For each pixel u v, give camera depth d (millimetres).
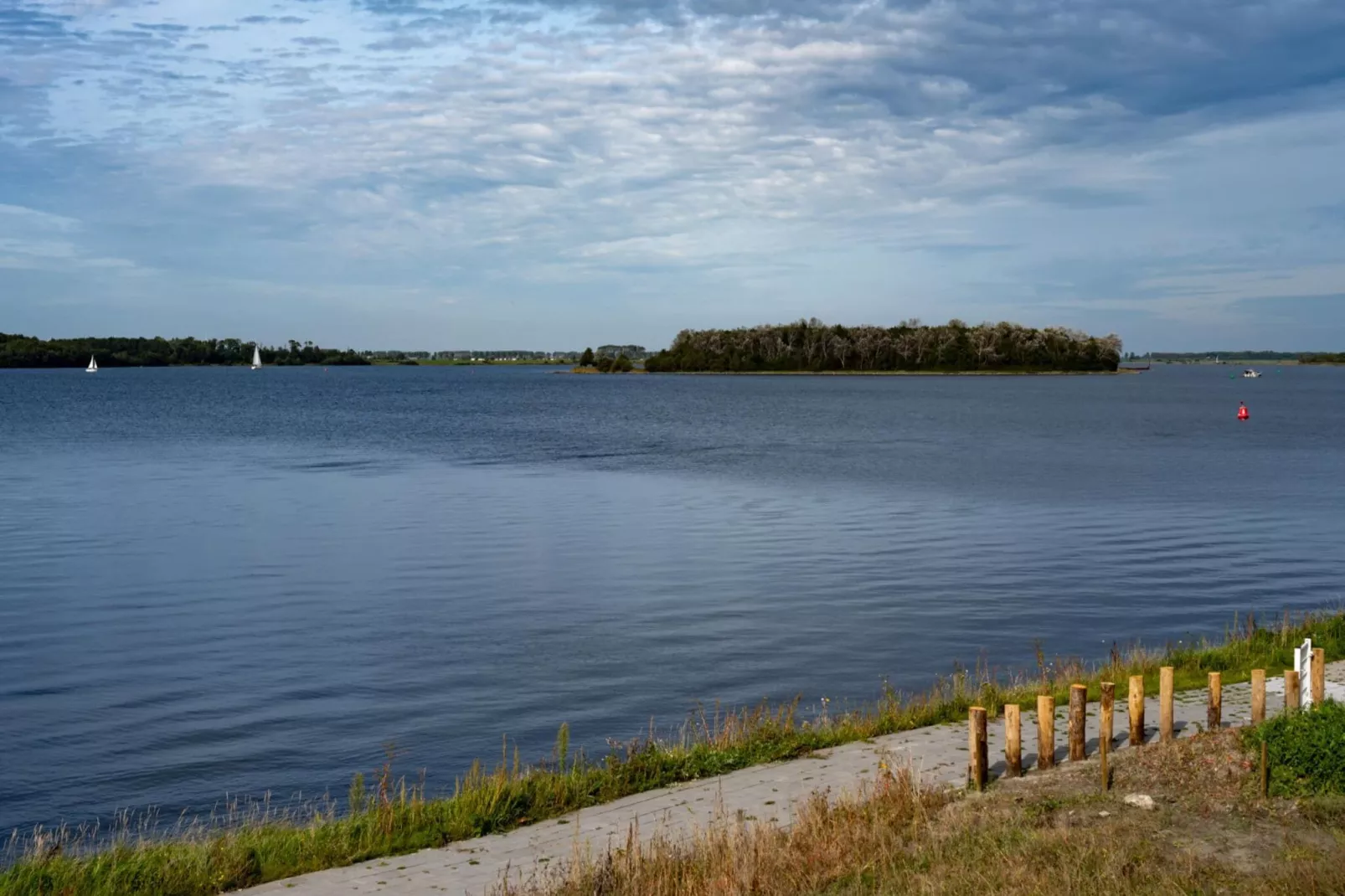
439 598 27719
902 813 11398
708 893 9633
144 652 22359
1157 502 45594
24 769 15844
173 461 61719
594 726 17906
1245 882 9211
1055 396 167375
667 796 13086
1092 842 10164
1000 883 9344
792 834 11055
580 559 33062
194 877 10508
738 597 27812
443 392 177750
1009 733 12742
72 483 51156
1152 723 14891
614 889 9828
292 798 14758
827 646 22984
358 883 10367
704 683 20359
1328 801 10867
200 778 15539
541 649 22719
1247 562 32469
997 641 23422
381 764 16109
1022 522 40406
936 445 74938
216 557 33031
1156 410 123938
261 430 86938
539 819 12445
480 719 18219
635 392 179875
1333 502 45531
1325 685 15953
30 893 10148
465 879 10414
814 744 14891
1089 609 26469
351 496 47375
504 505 44812
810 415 112500
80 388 184000
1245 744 12305
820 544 35625
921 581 29734
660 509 43750
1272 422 101250
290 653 22359
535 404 135250
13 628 24312
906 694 19422
